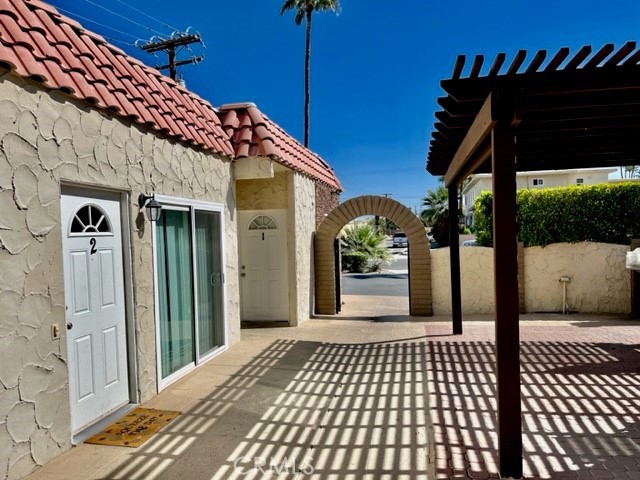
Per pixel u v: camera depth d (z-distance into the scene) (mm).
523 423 4332
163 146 5625
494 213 3520
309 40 24281
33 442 3545
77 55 4559
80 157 4164
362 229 23422
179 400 5148
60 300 3854
